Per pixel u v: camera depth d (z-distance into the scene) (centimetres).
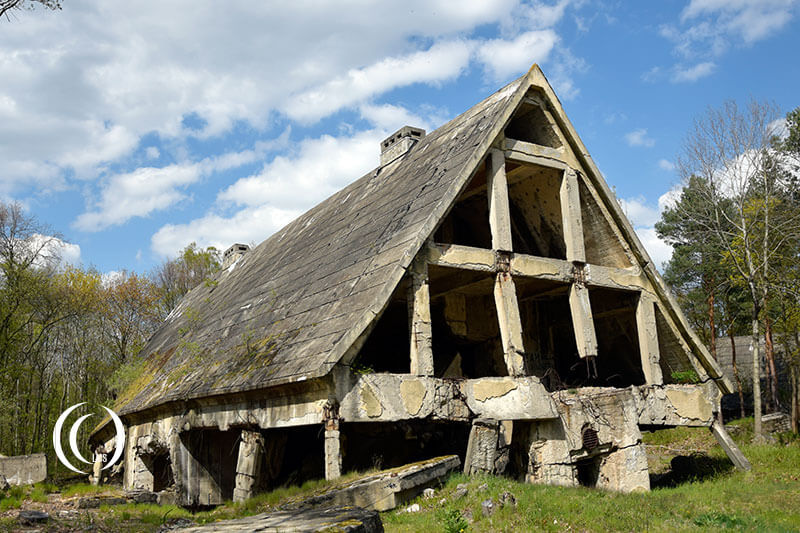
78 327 3672
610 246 1725
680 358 1747
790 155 3034
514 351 1403
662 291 1692
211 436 1816
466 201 1895
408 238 1341
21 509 1338
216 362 1700
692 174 2630
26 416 3052
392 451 1580
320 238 1925
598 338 1909
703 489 1383
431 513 1009
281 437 1487
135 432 2106
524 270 1485
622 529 928
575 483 1370
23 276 2767
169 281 4781
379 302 1235
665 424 1609
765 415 2638
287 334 1450
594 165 1655
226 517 1199
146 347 3022
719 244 2805
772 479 1524
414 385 1277
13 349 2838
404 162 1883
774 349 3391
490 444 1300
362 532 657
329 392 1194
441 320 1861
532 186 1766
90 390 3753
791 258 2617
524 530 920
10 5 1157
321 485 1187
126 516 1308
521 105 1614
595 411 1451
